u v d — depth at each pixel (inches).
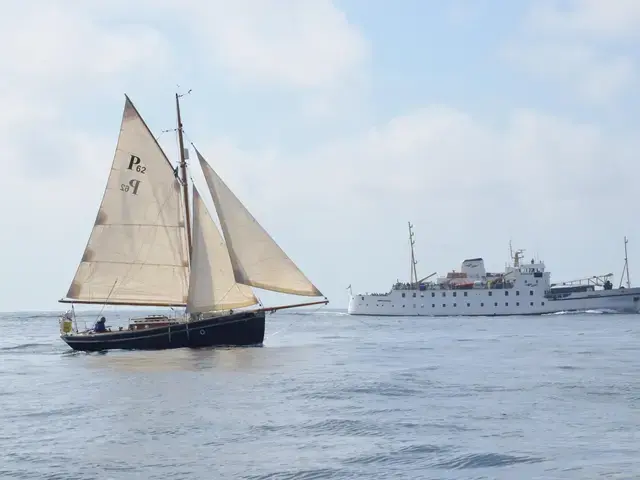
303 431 995.9
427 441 930.1
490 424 1032.2
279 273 2362.2
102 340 2394.2
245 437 962.1
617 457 836.0
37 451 898.7
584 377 1537.9
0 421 1095.0
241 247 2362.2
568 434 959.6
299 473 797.2
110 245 2390.5
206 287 2388.0
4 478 789.2
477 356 2155.5
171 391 1371.8
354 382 1481.3
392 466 821.2
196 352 2278.5
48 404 1248.8
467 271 6358.3
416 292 6215.6
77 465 835.4
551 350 2359.7
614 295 6028.5
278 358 2084.2
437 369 1754.4
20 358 2298.2
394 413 1122.0
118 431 1003.9
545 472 783.1
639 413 1101.7
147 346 2384.4
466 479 768.9
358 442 930.1
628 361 1916.8
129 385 1471.5
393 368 1787.6
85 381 1563.7
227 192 2374.5
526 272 6023.6
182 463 840.3
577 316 5949.8
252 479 780.0
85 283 2386.8
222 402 1234.0
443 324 4990.2
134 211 2405.3
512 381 1487.5
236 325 2413.9
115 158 2378.2
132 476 792.3
